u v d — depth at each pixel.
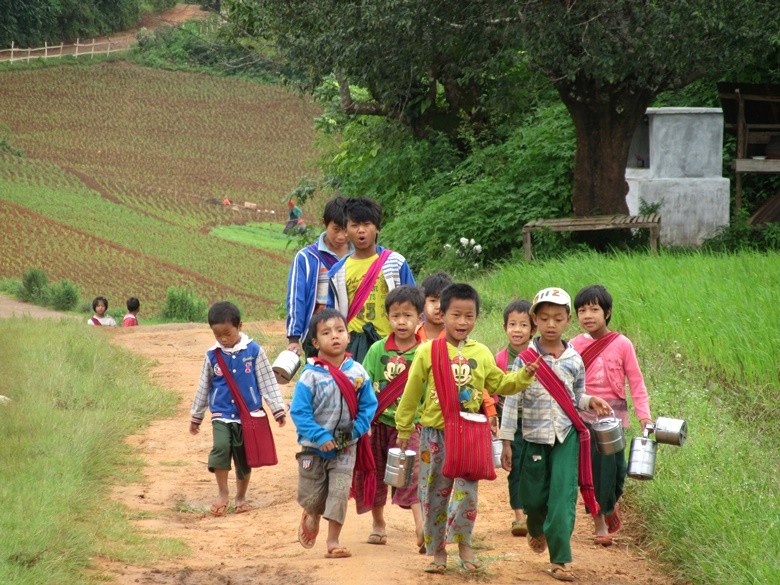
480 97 54.31
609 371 15.16
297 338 16.42
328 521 14.78
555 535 13.02
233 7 53.81
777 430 20.14
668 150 44.75
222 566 13.29
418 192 54.41
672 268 33.47
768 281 29.89
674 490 16.02
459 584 12.60
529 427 13.45
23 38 185.00
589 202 44.34
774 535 13.87
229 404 17.39
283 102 178.25
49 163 137.38
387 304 14.55
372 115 58.62
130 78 180.50
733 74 51.81
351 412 13.81
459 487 12.95
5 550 12.30
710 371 23.50
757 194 48.47
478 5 42.34
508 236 46.81
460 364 12.83
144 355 35.03
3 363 26.00
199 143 155.62
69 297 74.88
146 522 16.02
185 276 92.00
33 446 18.02
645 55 39.75
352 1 44.28
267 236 114.50
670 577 13.91
